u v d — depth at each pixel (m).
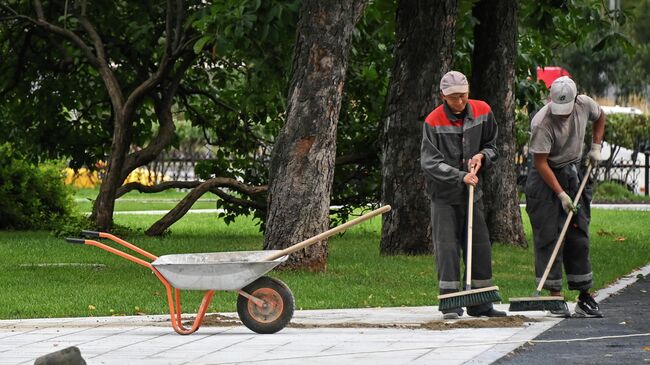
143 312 20.16
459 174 18.67
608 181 76.12
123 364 14.84
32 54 41.75
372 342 16.48
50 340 16.95
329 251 33.06
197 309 20.47
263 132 42.25
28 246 33.22
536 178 19.34
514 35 34.44
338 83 26.17
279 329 17.44
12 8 40.31
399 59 31.14
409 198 31.16
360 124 38.19
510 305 18.91
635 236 39.88
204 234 40.44
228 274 17.19
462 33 34.69
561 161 19.27
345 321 18.73
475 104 19.09
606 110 82.31
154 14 39.25
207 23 30.59
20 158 42.66
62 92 42.47
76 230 36.56
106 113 44.06
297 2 29.39
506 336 16.97
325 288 23.34
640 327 17.89
